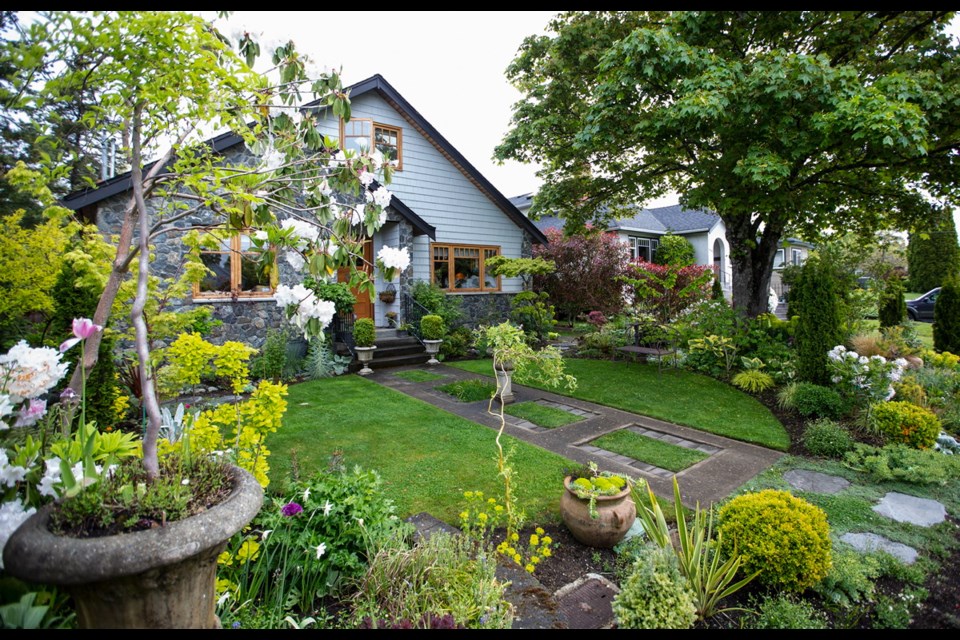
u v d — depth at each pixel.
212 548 1.53
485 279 13.23
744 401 6.97
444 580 2.39
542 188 10.55
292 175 2.96
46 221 5.63
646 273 10.77
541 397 7.43
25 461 1.82
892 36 7.50
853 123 5.73
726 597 2.76
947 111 6.23
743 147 6.98
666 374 8.70
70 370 4.04
